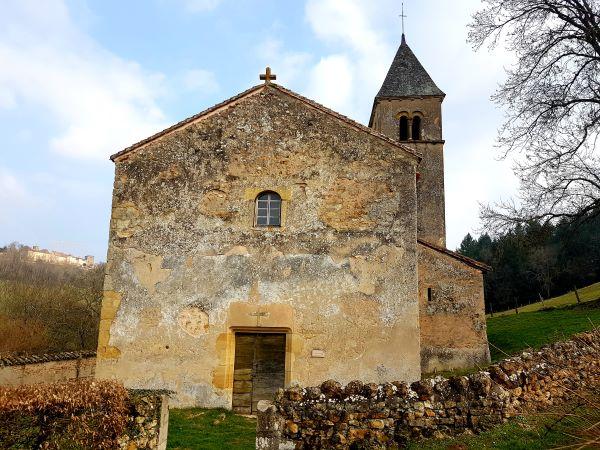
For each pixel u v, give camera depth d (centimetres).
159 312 1137
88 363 1919
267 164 1221
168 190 1211
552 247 4159
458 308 1669
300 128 1240
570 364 853
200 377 1100
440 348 1641
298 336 1115
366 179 1202
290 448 680
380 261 1151
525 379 755
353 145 1223
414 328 1110
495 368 756
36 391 607
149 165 1226
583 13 2014
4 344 2322
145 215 1198
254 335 1144
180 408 1079
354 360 1095
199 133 1244
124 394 705
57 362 1767
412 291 1131
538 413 714
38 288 2988
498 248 2305
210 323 1128
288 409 700
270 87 1266
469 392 703
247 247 1171
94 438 647
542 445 607
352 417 687
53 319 2662
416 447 649
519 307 4050
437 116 2350
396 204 1184
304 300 1134
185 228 1188
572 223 2189
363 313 1121
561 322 2000
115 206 1203
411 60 2517
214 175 1218
